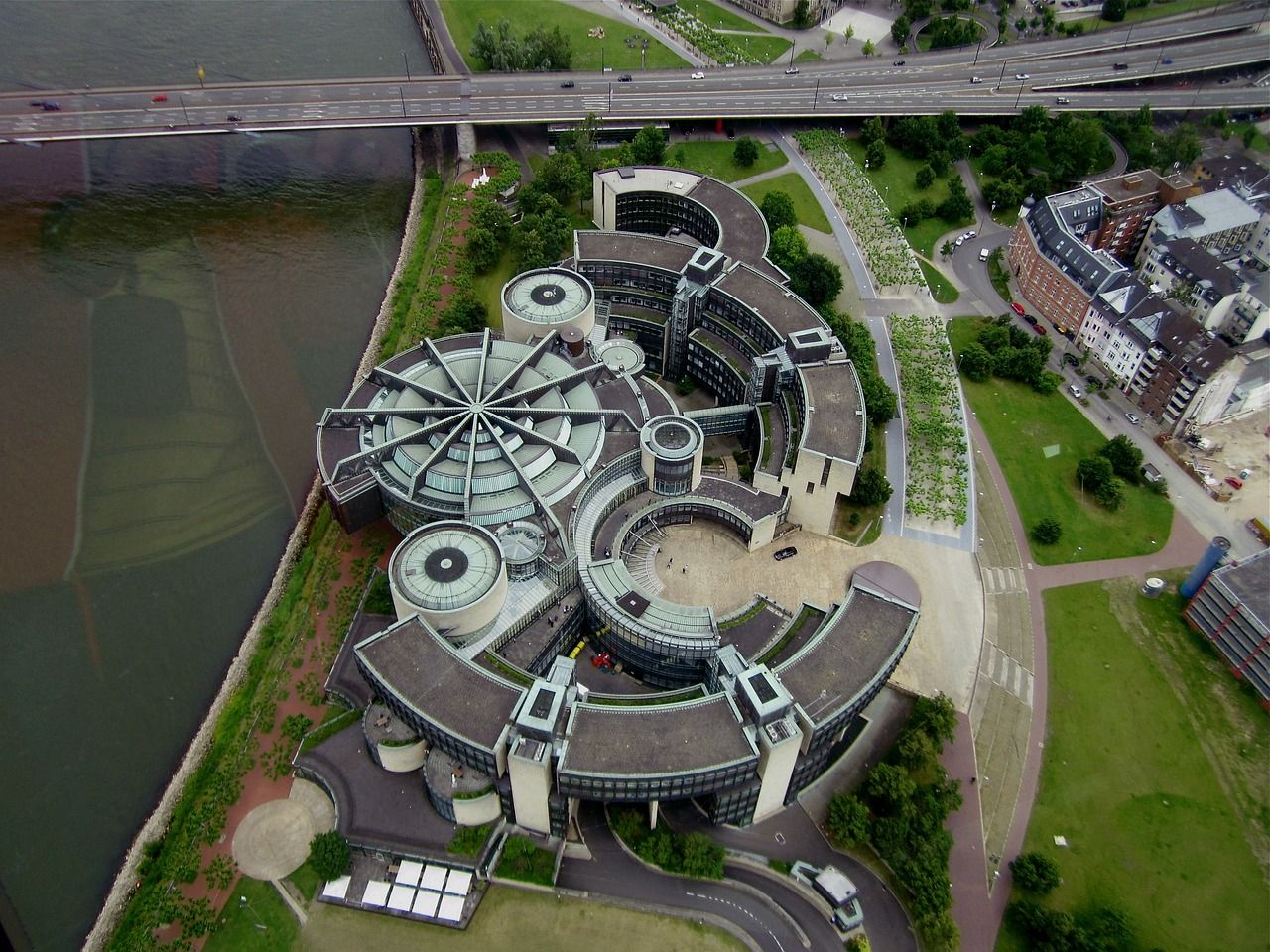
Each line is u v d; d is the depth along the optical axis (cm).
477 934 16825
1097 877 17650
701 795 17962
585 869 17638
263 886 17338
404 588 18900
